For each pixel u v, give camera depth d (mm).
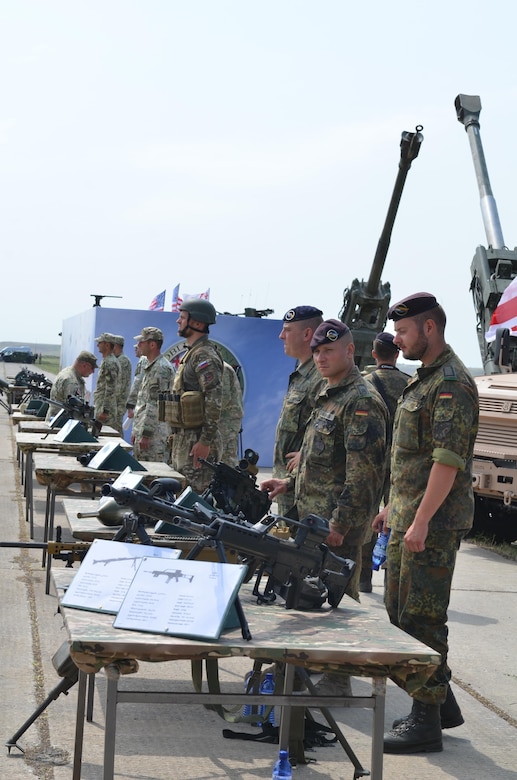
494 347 14250
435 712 4742
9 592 7414
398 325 4719
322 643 3248
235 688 5438
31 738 4539
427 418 4680
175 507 3721
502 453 11133
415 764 4566
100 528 5578
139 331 18344
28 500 10523
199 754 4473
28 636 6266
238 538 3627
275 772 3441
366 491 4910
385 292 16469
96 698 5199
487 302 16078
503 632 7328
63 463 8422
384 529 5219
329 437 5098
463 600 8438
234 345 18391
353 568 3850
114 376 13953
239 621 3340
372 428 4922
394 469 4824
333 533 4918
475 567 10156
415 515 4691
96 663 3062
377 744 3279
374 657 3191
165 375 10734
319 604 3803
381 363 8125
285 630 3395
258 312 19297
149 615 3223
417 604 4656
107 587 3492
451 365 4645
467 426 4547
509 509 11812
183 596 3250
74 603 3465
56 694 4227
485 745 4910
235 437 10609
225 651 3100
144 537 3848
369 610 3850
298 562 3723
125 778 4129
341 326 5117
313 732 4785
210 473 7996
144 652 3059
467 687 5906
